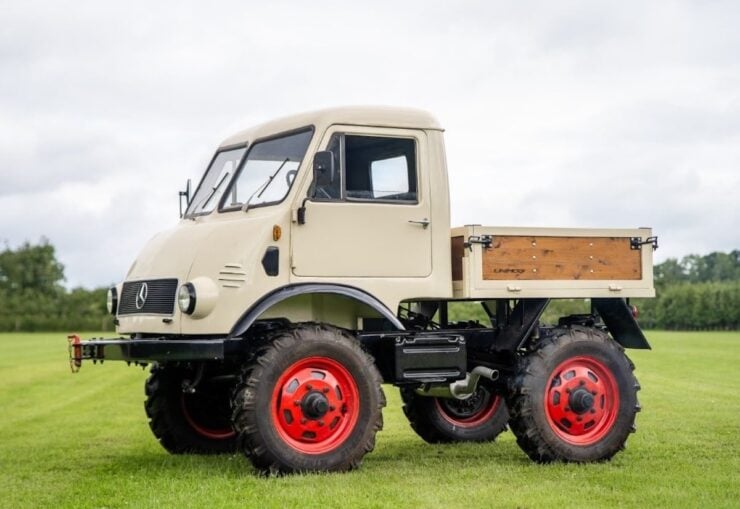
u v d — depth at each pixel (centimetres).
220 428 1062
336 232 920
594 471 905
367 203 931
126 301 990
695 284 7400
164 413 1041
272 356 864
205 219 977
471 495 786
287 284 898
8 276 10675
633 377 979
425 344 930
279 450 863
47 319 8119
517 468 925
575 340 963
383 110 948
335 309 946
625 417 969
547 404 954
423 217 951
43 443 1198
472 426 1138
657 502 758
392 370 933
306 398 875
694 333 5831
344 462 884
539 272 975
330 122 927
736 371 2272
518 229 968
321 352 879
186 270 912
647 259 1019
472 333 1018
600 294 998
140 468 962
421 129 959
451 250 980
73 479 912
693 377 2092
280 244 899
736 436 1152
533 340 1008
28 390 2011
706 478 865
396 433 1248
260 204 933
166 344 875
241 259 890
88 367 2764
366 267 929
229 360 968
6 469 985
